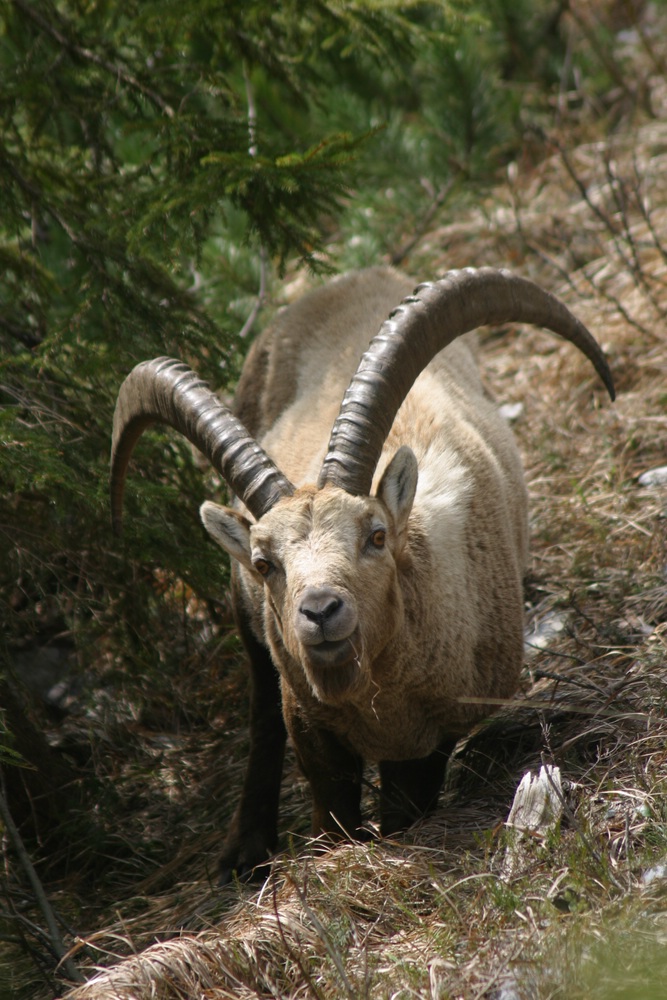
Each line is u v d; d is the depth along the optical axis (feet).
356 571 28.73
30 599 43.47
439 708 33.30
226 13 44.34
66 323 42.14
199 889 37.37
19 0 46.26
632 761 30.22
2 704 41.11
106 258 44.34
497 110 85.92
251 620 39.37
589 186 78.48
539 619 43.37
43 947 33.60
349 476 30.40
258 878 37.58
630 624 39.83
